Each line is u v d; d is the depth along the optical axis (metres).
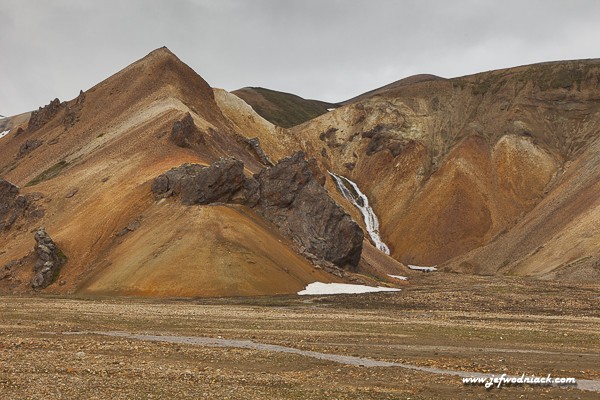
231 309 62.97
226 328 47.66
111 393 25.28
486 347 40.03
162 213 93.31
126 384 26.78
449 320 56.62
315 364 32.72
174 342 39.47
